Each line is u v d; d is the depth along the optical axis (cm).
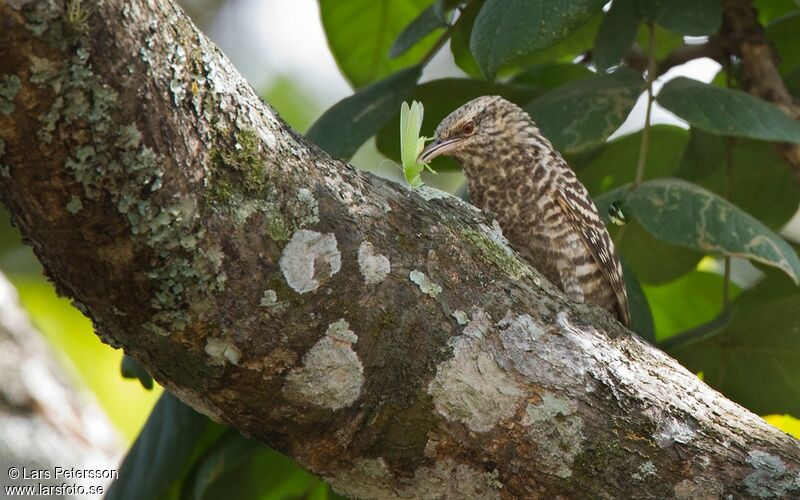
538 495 655
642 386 667
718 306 1147
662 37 1072
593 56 945
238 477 1005
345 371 609
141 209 532
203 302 566
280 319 585
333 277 595
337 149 896
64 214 526
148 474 909
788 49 1083
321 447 636
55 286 604
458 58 1055
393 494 655
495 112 1034
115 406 1448
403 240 627
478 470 646
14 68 482
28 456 1239
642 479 657
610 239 994
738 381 944
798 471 668
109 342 612
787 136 840
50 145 504
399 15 1162
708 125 841
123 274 550
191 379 603
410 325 618
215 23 1709
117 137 511
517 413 638
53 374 1345
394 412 625
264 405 614
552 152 1024
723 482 663
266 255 575
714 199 833
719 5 886
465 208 680
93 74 496
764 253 805
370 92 931
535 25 784
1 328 1327
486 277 650
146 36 512
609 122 869
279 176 580
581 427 649
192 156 540
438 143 1037
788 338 916
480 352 632
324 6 1159
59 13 477
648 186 854
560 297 677
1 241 1476
